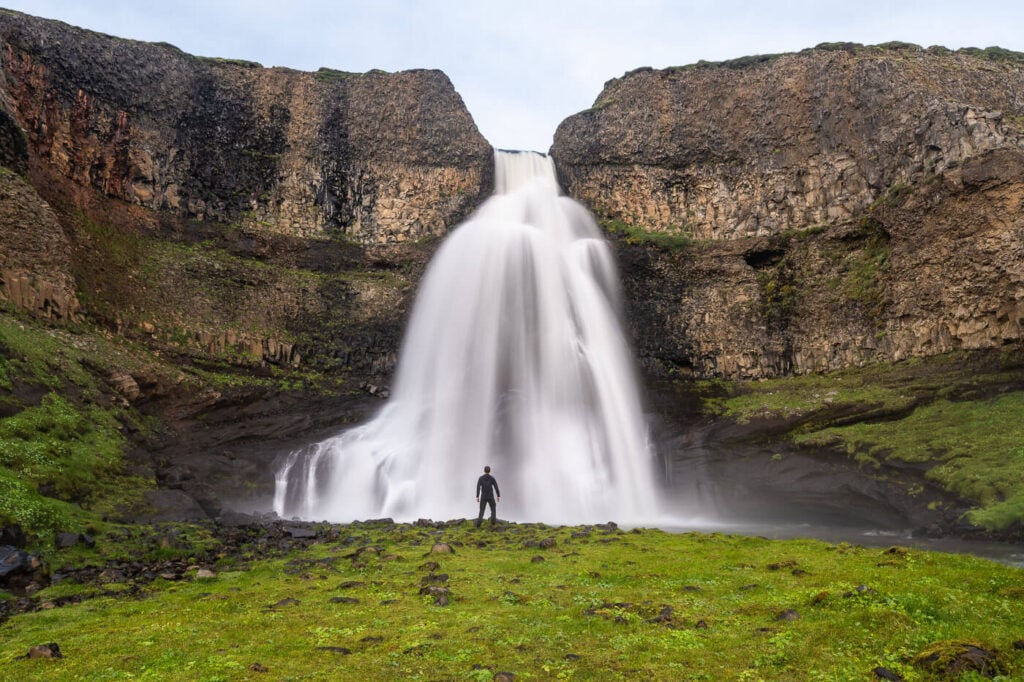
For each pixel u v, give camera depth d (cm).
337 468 2700
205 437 2689
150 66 3597
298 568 1229
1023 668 609
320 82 4203
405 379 3531
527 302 3594
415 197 4147
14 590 1070
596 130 4341
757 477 2695
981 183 2772
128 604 988
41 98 3117
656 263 3738
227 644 765
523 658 702
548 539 1411
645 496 2895
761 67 3947
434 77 4341
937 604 798
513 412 3203
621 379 3494
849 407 2764
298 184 3969
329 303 3656
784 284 3550
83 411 2234
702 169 4000
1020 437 2188
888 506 2275
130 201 3388
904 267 3086
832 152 3600
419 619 855
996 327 2695
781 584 988
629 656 702
